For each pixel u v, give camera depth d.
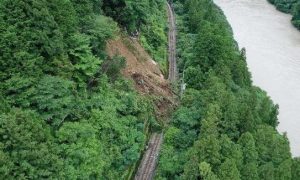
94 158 43.31
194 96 62.00
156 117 64.56
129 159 50.97
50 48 44.50
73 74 48.84
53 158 37.84
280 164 52.03
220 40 73.38
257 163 52.25
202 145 46.59
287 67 111.69
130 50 72.50
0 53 41.19
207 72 69.94
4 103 38.59
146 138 59.22
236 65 78.38
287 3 157.88
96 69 52.19
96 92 53.00
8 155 34.84
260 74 107.06
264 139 54.91
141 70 70.50
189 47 91.00
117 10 75.38
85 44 50.34
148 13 89.44
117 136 51.25
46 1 46.62
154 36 89.81
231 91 66.56
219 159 46.84
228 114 53.75
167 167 51.03
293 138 83.06
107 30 56.59
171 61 90.31
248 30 136.12
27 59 42.34
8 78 41.34
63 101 43.16
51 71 45.28
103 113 49.62
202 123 51.66
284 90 100.50
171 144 55.94
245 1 167.75
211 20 109.75
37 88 42.16
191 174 45.25
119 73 61.44
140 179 53.88
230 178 44.50
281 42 128.12
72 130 42.91
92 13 57.03
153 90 68.50
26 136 35.97
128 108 56.19
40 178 36.56
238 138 53.72
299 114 91.44
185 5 123.69
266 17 150.50
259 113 69.12
